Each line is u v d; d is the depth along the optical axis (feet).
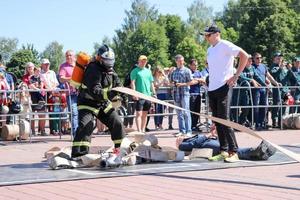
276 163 26.94
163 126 59.82
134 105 49.37
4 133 42.96
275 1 223.51
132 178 22.94
